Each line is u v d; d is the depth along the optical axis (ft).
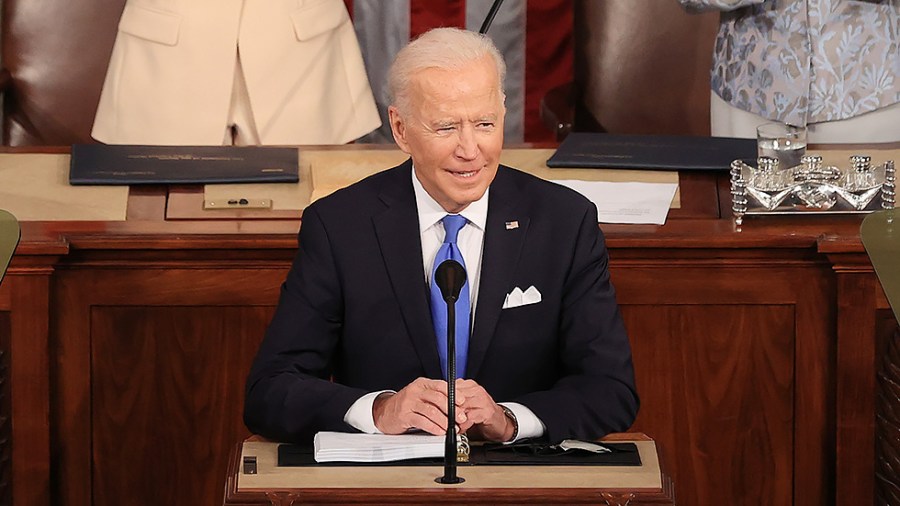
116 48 60.64
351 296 35.53
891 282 34.55
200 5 59.72
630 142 50.26
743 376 43.01
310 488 28.37
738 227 43.62
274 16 60.13
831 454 42.75
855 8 52.75
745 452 43.19
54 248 40.98
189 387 43.32
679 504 43.50
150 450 43.37
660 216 44.70
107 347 42.86
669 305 42.93
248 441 32.94
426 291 35.65
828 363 42.60
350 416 32.35
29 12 69.82
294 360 35.22
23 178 47.39
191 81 59.77
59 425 42.86
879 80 53.11
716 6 53.36
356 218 36.04
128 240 42.22
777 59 53.42
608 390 33.96
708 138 50.88
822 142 53.93
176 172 47.75
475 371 35.22
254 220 45.50
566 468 29.43
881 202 44.98
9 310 41.42
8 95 70.18
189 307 43.11
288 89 60.39
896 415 41.52
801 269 42.45
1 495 42.04
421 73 32.99
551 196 36.47
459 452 29.99
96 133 60.64
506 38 74.59
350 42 63.00
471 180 33.45
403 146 34.42
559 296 35.63
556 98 67.05
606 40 69.46
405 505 27.96
